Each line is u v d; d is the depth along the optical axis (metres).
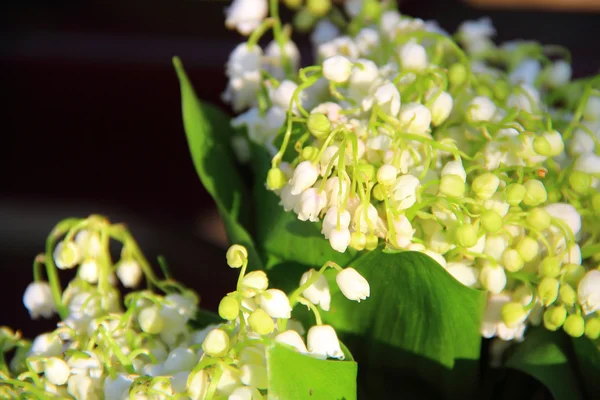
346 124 0.51
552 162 0.52
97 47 0.81
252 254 0.53
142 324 0.51
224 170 0.55
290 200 0.51
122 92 0.81
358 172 0.49
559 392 0.51
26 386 0.50
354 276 0.50
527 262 0.51
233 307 0.49
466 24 0.57
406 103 0.52
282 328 0.50
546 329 0.53
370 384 0.53
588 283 0.50
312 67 0.51
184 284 0.75
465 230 0.49
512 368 0.53
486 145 0.52
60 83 0.81
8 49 0.81
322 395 0.49
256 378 0.49
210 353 0.49
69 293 0.54
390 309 0.52
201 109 0.57
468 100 0.53
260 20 0.57
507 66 0.58
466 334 0.51
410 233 0.50
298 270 0.53
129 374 0.50
